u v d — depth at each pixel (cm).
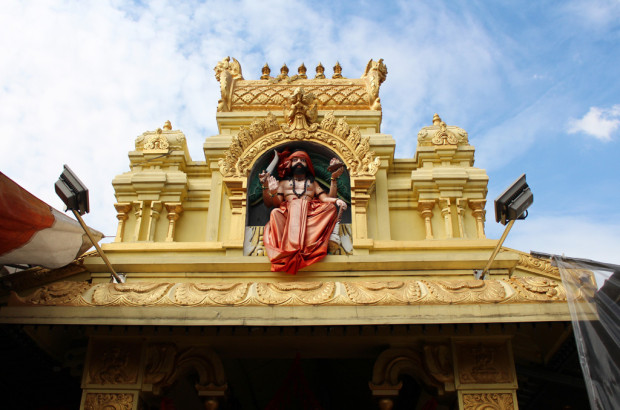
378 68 1169
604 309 726
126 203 1027
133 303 775
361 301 771
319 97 1142
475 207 1012
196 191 1056
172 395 1002
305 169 1005
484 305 764
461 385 800
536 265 988
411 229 1016
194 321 758
